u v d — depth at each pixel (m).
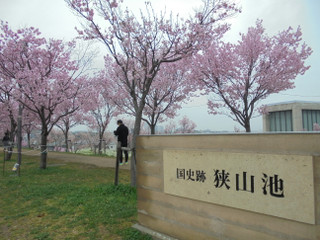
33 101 9.97
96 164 12.10
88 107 14.46
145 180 4.03
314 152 2.29
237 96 11.54
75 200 5.55
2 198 6.01
